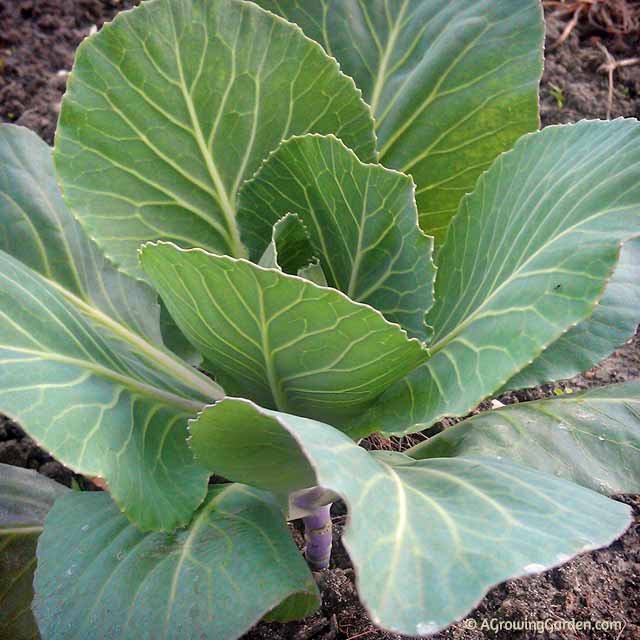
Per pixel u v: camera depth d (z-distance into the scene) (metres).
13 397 0.39
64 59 1.02
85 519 0.47
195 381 0.55
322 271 0.50
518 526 0.34
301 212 0.51
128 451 0.43
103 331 0.55
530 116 0.55
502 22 0.55
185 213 0.54
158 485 0.44
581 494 0.39
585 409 0.54
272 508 0.46
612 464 0.51
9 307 0.43
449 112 0.56
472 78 0.55
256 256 0.55
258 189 0.52
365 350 0.40
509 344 0.41
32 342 0.43
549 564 0.31
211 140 0.53
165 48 0.49
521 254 0.44
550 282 0.41
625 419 0.53
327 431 0.37
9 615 0.52
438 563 0.32
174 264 0.39
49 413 0.40
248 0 0.57
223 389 0.51
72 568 0.44
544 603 0.58
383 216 0.46
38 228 0.56
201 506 0.47
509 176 0.49
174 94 0.51
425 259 0.45
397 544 0.33
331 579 0.59
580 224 0.41
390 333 0.38
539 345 0.39
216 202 0.54
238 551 0.42
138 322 0.58
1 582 0.52
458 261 0.51
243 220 0.54
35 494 0.56
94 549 0.44
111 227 0.52
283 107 0.53
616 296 0.50
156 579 0.41
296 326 0.39
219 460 0.41
